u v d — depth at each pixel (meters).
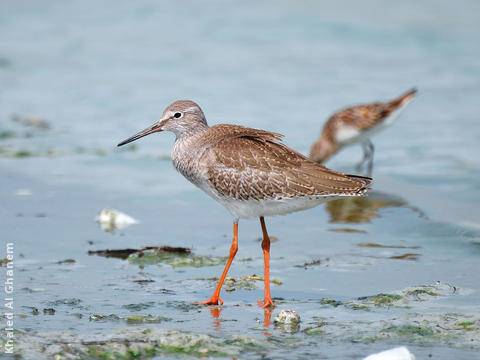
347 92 24.02
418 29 30.83
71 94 24.02
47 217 14.53
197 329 9.35
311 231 14.22
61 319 9.51
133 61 27.45
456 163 18.61
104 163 18.50
